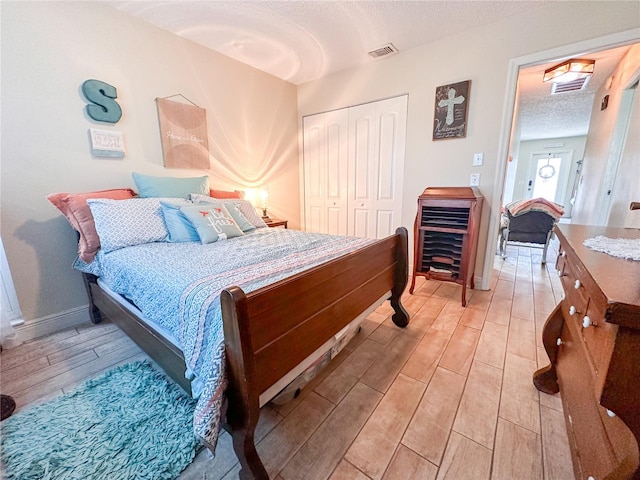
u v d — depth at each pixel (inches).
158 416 48.8
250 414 34.3
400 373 60.3
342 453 42.4
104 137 83.7
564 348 48.1
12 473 39.2
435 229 96.1
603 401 23.1
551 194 329.7
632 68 99.0
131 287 56.3
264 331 35.5
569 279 42.4
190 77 102.7
